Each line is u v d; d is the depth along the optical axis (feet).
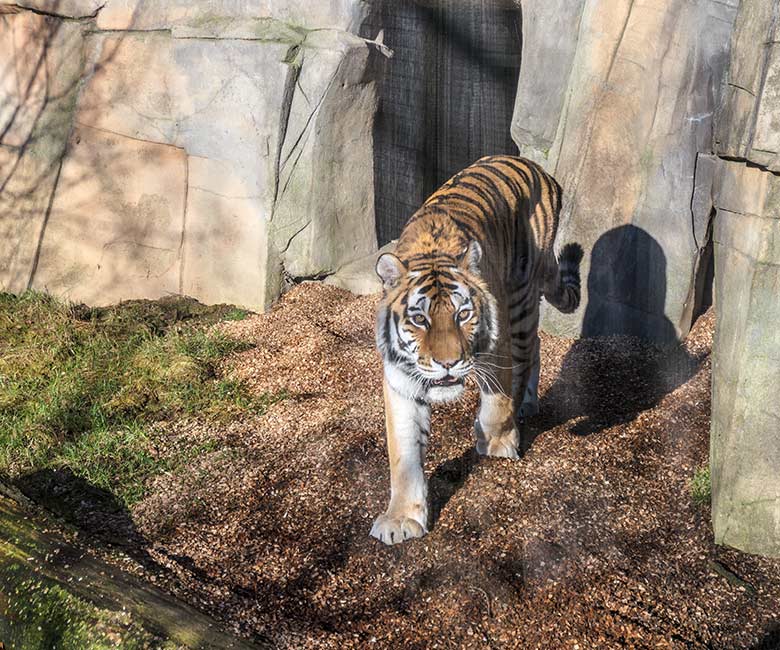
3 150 23.75
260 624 11.67
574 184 19.93
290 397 17.84
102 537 13.60
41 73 23.15
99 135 23.04
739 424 12.23
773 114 10.71
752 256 11.71
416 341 12.49
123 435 16.44
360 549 13.01
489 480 14.28
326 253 22.85
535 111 20.26
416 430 13.19
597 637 11.23
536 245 15.94
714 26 17.83
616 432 15.78
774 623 11.41
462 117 24.98
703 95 18.24
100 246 23.40
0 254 23.91
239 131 21.63
